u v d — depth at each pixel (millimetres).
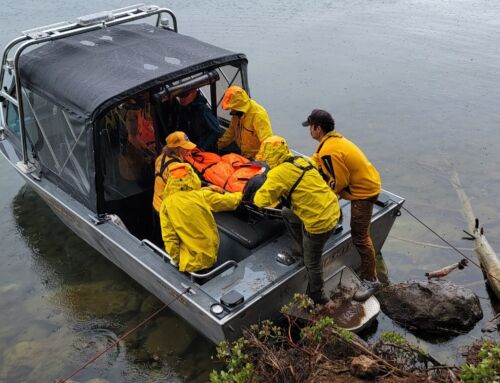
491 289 5199
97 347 4832
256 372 3650
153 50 5477
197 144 5828
